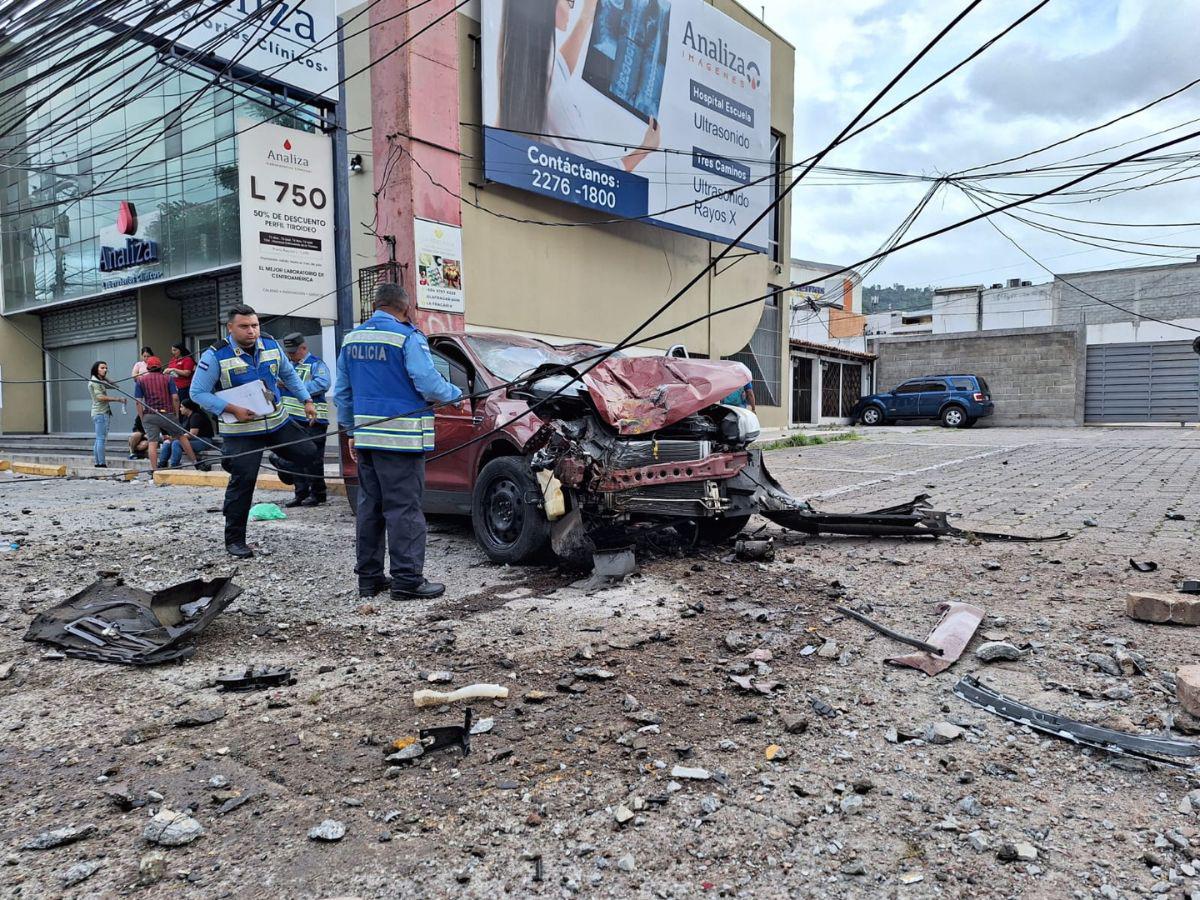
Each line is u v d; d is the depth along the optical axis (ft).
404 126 32.96
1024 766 8.55
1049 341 90.22
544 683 11.00
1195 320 117.60
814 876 6.73
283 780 8.51
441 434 19.99
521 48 37.60
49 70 21.68
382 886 6.70
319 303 31.35
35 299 58.39
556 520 16.52
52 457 46.85
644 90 44.93
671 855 7.06
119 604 14.05
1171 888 6.47
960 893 6.47
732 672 11.23
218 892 6.63
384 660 12.09
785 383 68.03
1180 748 8.56
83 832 7.45
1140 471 36.24
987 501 26.78
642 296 48.11
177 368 39.09
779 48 60.70
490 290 38.37
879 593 15.06
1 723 10.04
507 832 7.46
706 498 17.35
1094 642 12.05
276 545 20.38
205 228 45.65
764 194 56.34
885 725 9.57
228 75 29.58
